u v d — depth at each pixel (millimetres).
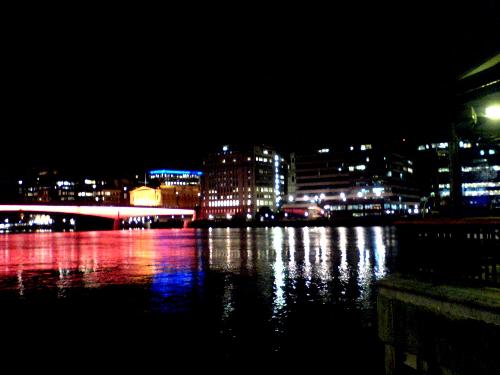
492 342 7930
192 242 75250
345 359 12461
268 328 15625
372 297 20734
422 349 9414
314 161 168375
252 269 33000
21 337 15227
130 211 163375
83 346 14203
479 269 9266
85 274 32438
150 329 15945
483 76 10594
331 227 142625
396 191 161500
